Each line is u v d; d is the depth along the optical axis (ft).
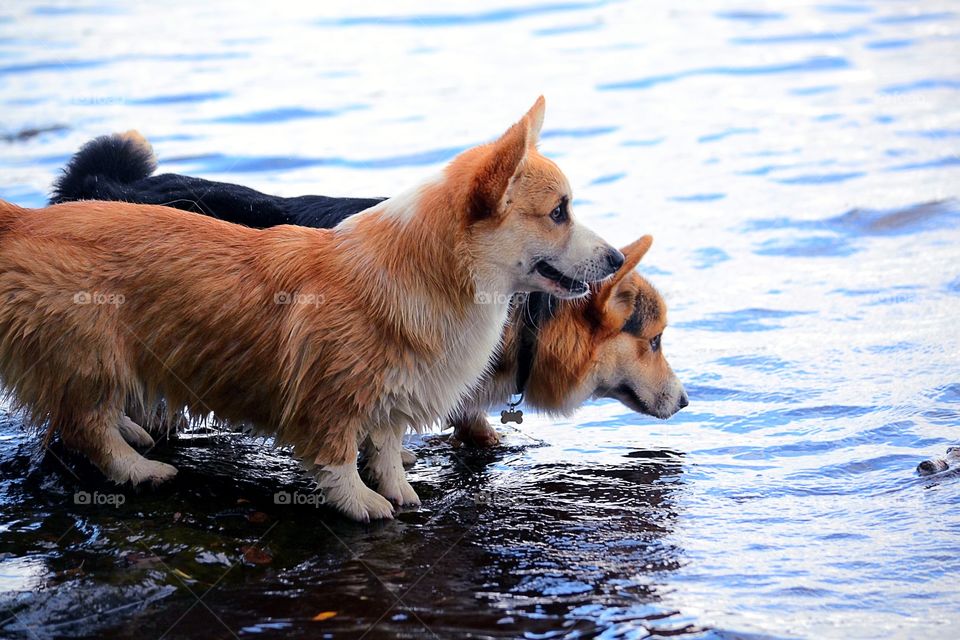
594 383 22.91
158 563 17.26
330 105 48.60
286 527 18.76
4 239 18.66
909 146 43.57
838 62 56.65
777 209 37.35
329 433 18.66
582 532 18.88
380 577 17.17
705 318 29.35
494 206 18.17
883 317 28.89
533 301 21.89
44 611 15.89
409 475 21.65
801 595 16.65
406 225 18.47
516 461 22.44
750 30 64.08
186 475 20.67
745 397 24.94
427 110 47.78
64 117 45.83
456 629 15.67
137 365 19.15
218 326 18.80
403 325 18.25
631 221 36.50
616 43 60.85
